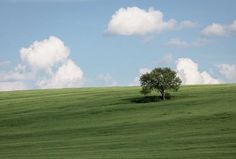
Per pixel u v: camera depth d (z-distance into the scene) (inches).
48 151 1927.9
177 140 2000.5
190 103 3346.5
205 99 3474.4
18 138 2561.5
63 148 2005.4
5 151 2043.6
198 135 2119.8
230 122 2449.6
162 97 3833.7
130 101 3809.1
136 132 2425.0
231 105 3063.5
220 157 1485.0
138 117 2965.1
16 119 3267.7
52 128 2842.0
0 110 3722.9
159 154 1621.6
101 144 2054.6
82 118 3127.5
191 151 1653.5
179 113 2960.1
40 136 2571.4
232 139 1904.5
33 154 1843.0
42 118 3243.1
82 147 1996.8
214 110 2918.3
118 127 2650.1
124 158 1565.0
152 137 2181.3
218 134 2103.8
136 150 1782.7
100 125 2780.5
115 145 1989.4
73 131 2647.6
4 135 2706.7
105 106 3592.5
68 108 3607.3
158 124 2623.0
